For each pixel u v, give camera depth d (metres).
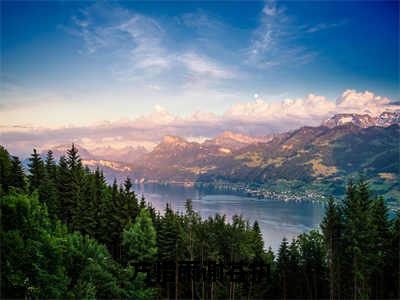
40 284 33.19
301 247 63.62
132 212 64.94
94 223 61.62
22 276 31.97
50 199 59.62
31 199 38.12
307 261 62.03
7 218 34.72
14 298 32.16
